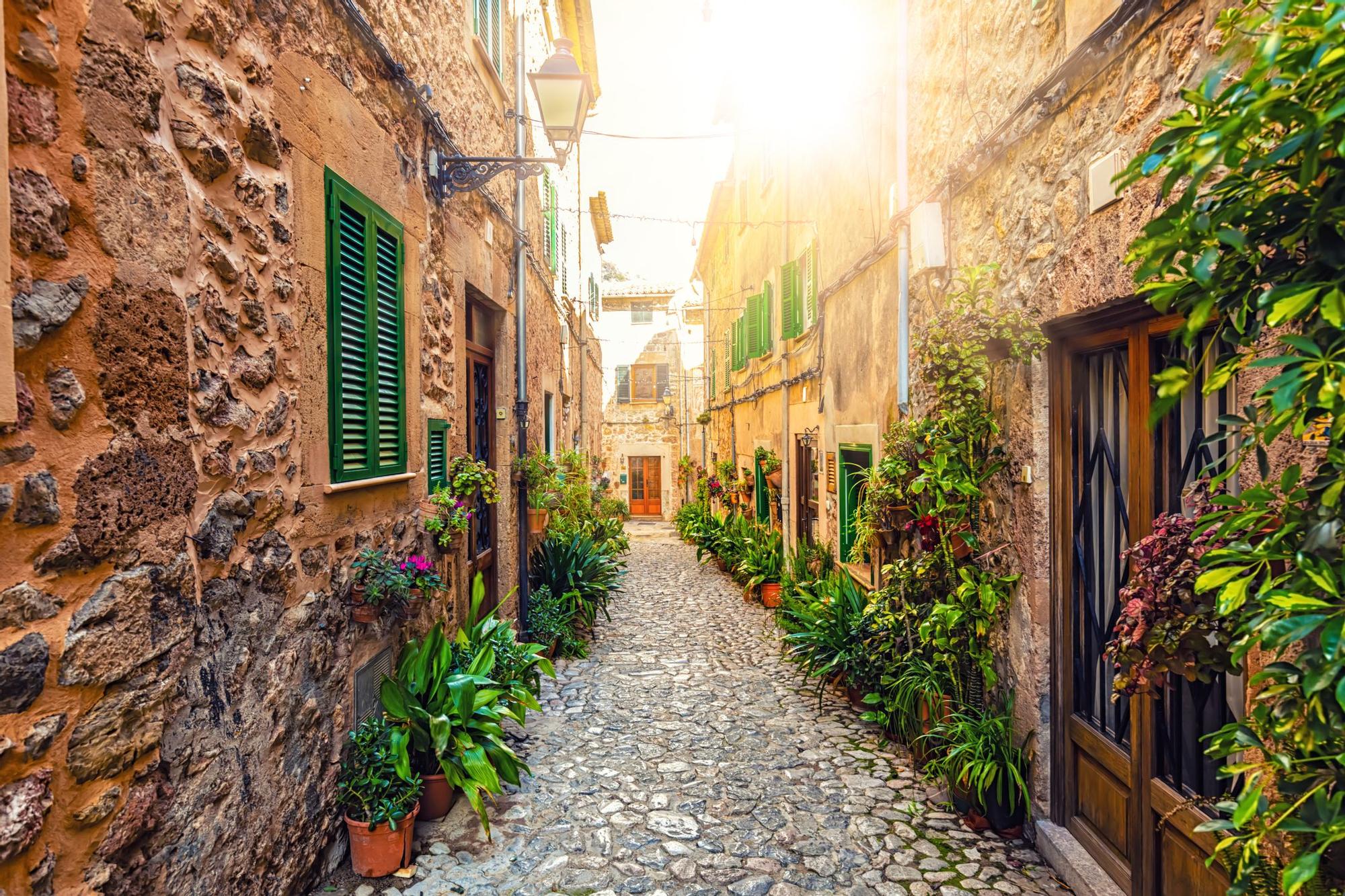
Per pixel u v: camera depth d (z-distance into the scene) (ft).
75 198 4.91
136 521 5.48
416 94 11.71
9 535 4.38
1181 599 5.95
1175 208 3.92
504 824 10.73
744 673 19.08
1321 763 4.07
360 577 9.59
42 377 4.64
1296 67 3.28
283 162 7.93
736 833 10.62
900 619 13.12
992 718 11.07
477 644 13.21
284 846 7.79
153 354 5.71
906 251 14.92
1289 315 3.49
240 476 7.01
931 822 10.97
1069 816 9.91
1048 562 10.05
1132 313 8.18
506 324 19.45
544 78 13.53
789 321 28.09
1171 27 6.91
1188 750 7.49
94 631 5.02
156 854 5.68
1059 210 9.05
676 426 72.69
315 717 8.54
